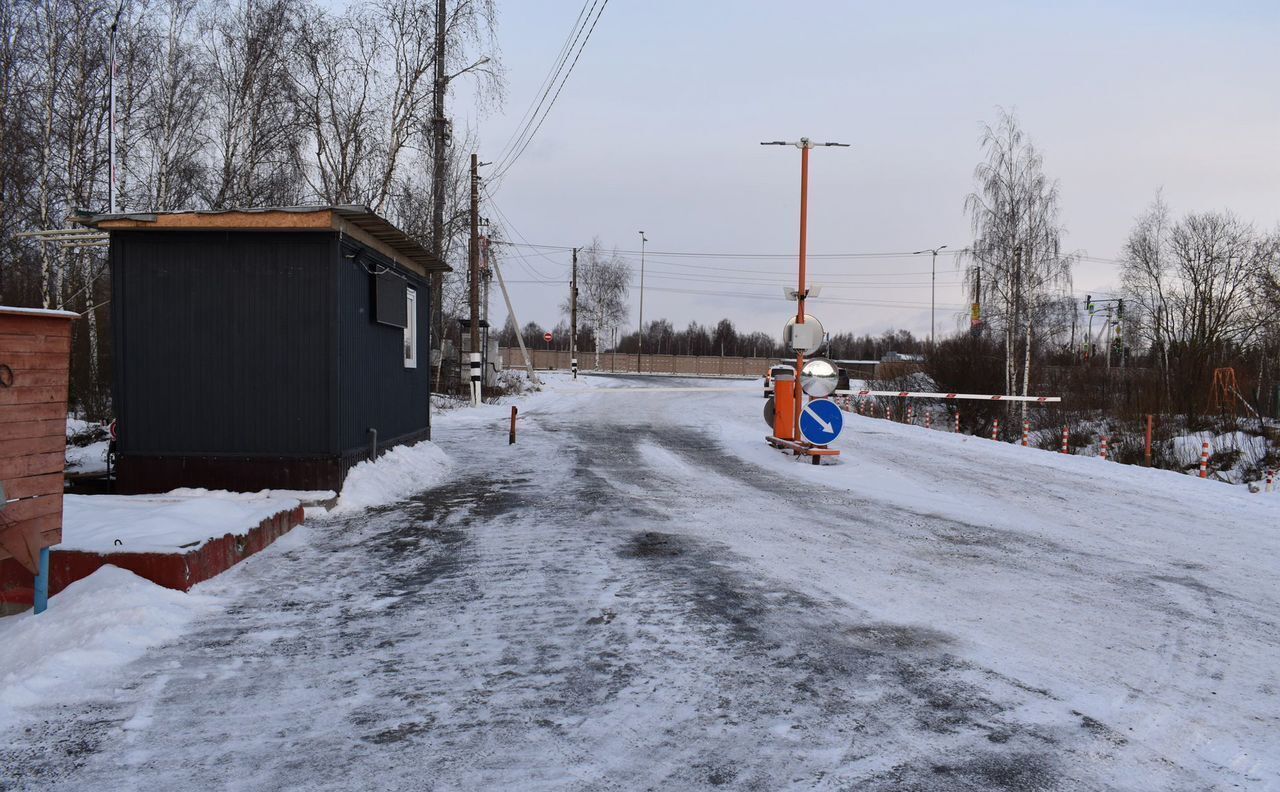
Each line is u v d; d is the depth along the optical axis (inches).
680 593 230.5
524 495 398.0
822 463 541.6
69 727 145.2
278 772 128.5
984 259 1165.7
